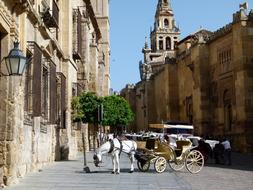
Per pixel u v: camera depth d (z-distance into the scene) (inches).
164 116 2908.5
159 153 795.4
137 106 4190.5
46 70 871.7
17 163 596.7
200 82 2084.2
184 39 2694.4
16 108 581.3
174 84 2711.6
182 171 826.2
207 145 1112.8
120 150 770.2
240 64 1683.1
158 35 5068.9
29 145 713.0
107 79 2849.4
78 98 1139.9
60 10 1114.1
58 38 1085.1
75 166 888.3
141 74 4175.7
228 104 1888.5
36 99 707.4
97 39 2432.3
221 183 631.8
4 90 570.9
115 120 2118.6
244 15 1690.5
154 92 3361.2
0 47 573.6
